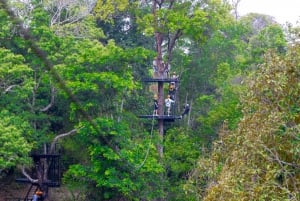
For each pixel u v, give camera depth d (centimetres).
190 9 3672
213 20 3675
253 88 1816
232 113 3316
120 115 3188
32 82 3219
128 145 3050
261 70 1856
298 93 1745
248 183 1669
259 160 1694
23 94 3244
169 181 3322
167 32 3594
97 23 4466
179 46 4050
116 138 3011
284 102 1747
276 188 1642
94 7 4050
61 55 3300
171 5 3644
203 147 3111
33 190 3725
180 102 4066
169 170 3334
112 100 3142
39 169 3281
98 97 3102
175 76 3794
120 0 3700
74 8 3956
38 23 3419
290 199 1565
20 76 3216
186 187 2317
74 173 3020
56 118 3453
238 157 1745
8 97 3316
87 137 2970
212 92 4188
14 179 3594
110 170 2970
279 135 1678
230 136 2014
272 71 1772
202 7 3675
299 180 1642
